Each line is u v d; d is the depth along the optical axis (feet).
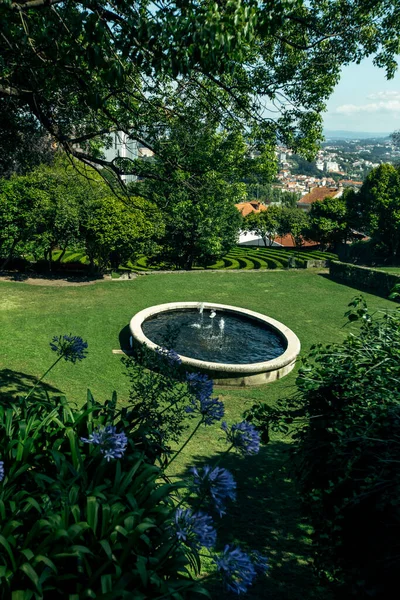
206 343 56.08
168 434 15.46
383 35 28.50
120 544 9.74
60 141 28.37
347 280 89.86
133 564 10.00
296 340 55.52
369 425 14.02
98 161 31.58
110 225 80.74
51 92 29.32
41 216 78.43
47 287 75.82
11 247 84.07
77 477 11.48
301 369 18.07
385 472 12.83
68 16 20.61
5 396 33.53
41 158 46.70
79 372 45.57
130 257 92.32
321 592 17.25
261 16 17.72
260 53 29.30
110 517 10.28
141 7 20.51
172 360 16.34
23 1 17.47
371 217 178.91
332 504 15.40
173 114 31.60
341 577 14.92
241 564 8.55
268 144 32.73
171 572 10.00
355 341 17.62
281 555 20.03
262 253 185.37
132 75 26.35
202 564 18.16
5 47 20.92
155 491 11.27
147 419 15.51
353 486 14.67
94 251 89.10
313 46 27.61
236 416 40.52
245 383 48.16
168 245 126.52
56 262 98.89
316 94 30.30
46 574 9.00
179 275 88.89
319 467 16.72
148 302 71.87
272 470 29.78
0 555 9.55
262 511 24.17
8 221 79.05
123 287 78.84
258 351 55.06
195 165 33.71
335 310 72.18
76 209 79.00
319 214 207.62
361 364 17.07
